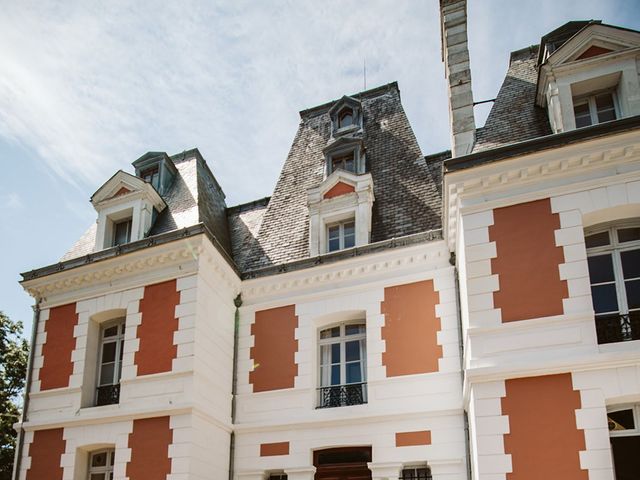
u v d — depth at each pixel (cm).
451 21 1355
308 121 1742
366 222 1350
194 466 1118
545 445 854
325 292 1300
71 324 1350
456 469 1074
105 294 1337
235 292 1377
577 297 917
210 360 1235
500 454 871
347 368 1270
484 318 955
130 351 1254
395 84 1702
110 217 1479
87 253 1492
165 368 1201
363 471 1156
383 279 1266
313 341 1286
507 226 995
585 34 1111
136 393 1210
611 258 982
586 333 894
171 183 1598
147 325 1259
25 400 1323
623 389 844
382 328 1229
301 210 1502
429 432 1116
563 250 951
